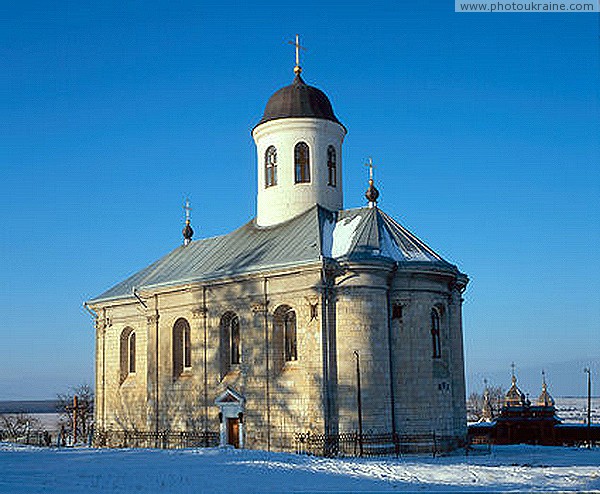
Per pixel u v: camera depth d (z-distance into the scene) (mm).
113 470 28500
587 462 35312
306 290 41312
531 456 38969
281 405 41531
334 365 40250
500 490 24516
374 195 46906
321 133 50219
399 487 25125
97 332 55094
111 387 53344
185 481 25703
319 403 39688
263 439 42000
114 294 53969
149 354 49562
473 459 36969
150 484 24984
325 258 40438
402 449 40125
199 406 45750
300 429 40500
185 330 48625
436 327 43500
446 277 43219
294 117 49781
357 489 24594
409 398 40875
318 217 46250
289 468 29219
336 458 35719
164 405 48031
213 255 50156
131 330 53625
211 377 45438
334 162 50938
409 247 43375
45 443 59500
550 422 65125
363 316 40312
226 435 44062
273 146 50594
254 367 43094
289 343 42844
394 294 41844
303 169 49844
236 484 25266
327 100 52000
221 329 45688
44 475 26953
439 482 26656
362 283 40531
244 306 44250
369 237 42656
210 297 46250
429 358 41750
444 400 42062
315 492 23875
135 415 51219
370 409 39500
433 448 39906
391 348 41344
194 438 45625
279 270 42125
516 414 67188
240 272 43906
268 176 50875
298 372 41344
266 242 47188
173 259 54031
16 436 65250
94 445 53000
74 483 24938
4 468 29094
